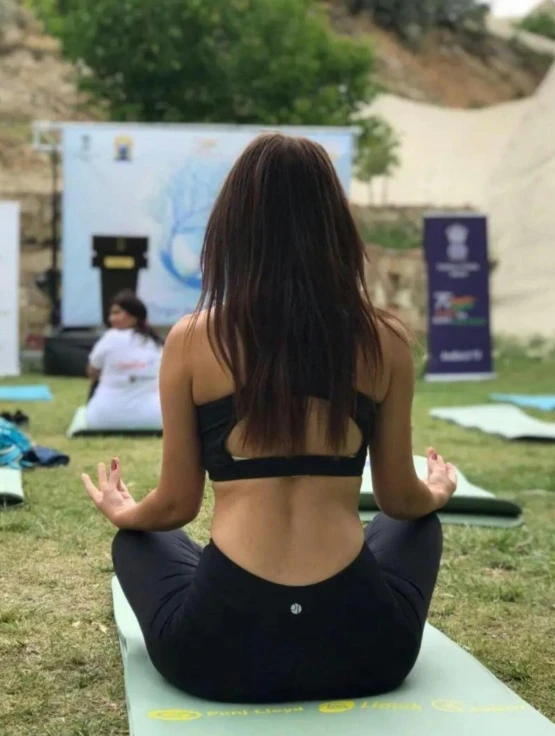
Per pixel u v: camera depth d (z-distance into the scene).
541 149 22.27
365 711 1.95
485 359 12.69
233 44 17.75
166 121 17.52
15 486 4.35
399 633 1.98
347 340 1.90
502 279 20.78
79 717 2.31
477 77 25.59
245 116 17.88
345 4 25.75
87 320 12.38
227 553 1.91
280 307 1.88
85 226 12.34
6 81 21.42
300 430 1.89
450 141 24.84
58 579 3.26
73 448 5.95
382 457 2.05
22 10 22.05
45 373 12.12
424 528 2.19
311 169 1.93
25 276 15.04
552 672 2.67
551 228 20.89
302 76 17.98
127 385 6.57
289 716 1.92
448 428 7.58
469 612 3.13
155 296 12.41
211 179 12.44
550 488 5.29
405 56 25.70
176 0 17.06
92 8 17.23
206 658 1.93
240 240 1.91
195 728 1.85
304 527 1.91
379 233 17.36
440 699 2.02
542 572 3.61
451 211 17.72
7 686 2.47
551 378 12.87
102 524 3.87
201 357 1.93
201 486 2.05
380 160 23.70
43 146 12.59
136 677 2.12
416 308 15.33
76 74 19.88
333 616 1.90
